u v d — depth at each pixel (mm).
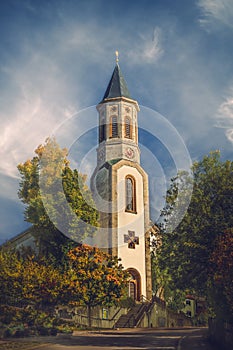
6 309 20656
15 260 25312
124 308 33500
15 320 19859
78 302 25797
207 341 16969
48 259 27562
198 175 18562
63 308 26188
